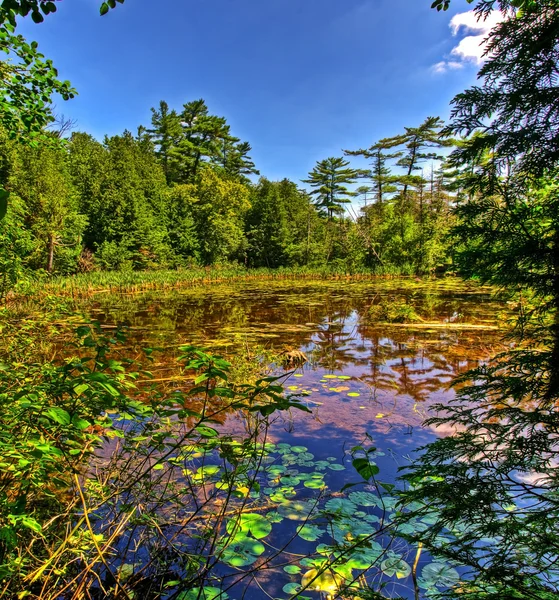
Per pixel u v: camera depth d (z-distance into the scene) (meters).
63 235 17.03
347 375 5.68
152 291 18.17
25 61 3.45
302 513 2.51
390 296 15.05
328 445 3.53
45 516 1.97
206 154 38.03
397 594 1.85
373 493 2.74
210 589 1.90
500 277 1.53
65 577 1.77
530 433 1.36
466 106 1.51
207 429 1.58
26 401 1.51
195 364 1.55
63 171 21.53
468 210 1.55
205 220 30.47
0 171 13.25
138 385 4.87
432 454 1.62
